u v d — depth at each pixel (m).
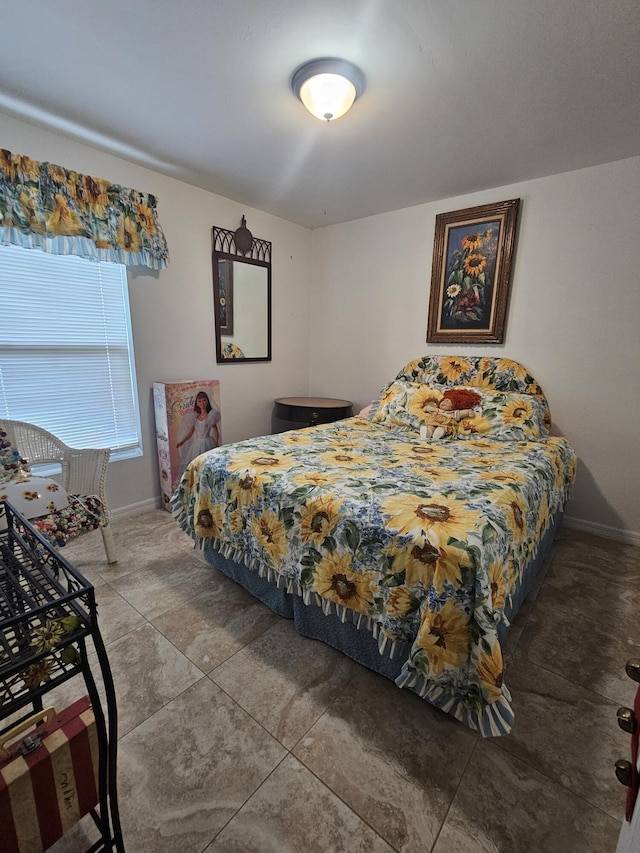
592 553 2.27
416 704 1.27
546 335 2.55
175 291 2.69
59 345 2.23
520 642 1.56
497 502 1.35
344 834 0.92
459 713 1.09
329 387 3.76
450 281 2.85
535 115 1.80
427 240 2.96
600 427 2.45
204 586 1.88
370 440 2.29
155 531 2.43
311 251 3.66
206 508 1.81
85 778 0.78
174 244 2.62
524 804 0.99
